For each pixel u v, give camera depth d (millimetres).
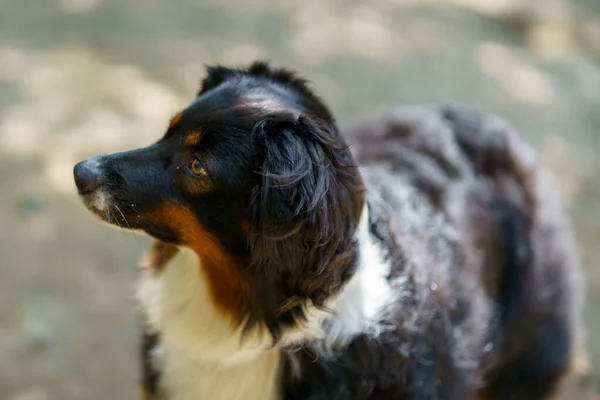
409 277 3166
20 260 5289
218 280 3012
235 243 2902
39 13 7953
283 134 2709
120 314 5074
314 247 2703
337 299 2898
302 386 3039
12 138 6258
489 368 4000
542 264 4219
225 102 2934
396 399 3059
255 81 3117
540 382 4352
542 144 7629
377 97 7742
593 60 9609
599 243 6441
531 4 10484
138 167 2969
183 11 8586
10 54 7211
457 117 4344
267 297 2895
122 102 6844
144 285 3352
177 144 2932
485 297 3885
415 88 8055
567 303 4383
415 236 3402
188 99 7070
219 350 3082
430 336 3205
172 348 3254
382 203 3297
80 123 6512
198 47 7926
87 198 3016
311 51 8336
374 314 2988
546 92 8594
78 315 5012
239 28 8492
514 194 4172
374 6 9609
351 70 8141
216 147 2832
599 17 10703
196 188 2883
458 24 9633
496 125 4336
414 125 4188
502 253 4086
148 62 7488
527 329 4223
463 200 3912
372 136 4160
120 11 8289
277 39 8438
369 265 3006
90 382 4633
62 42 7539
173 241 3059
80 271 5305
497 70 8805
